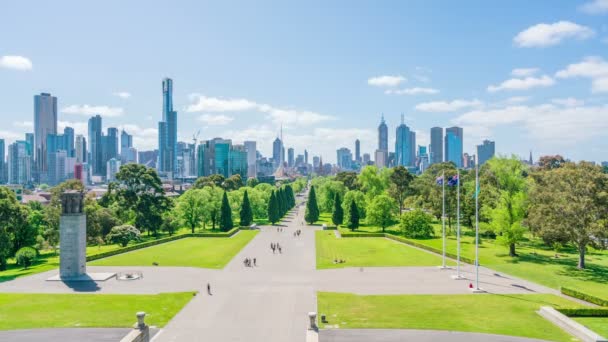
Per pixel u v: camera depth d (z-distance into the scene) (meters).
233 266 79.38
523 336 43.56
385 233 122.75
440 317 49.50
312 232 136.25
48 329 45.69
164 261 84.00
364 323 47.56
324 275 71.75
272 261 84.50
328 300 56.78
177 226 132.00
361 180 161.25
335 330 45.41
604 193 70.88
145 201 127.12
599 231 70.38
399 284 65.31
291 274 72.50
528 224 81.56
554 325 46.78
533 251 95.06
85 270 72.38
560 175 77.25
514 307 53.25
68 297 58.25
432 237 117.06
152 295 59.34
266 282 66.81
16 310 52.16
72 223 70.19
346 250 97.81
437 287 63.50
